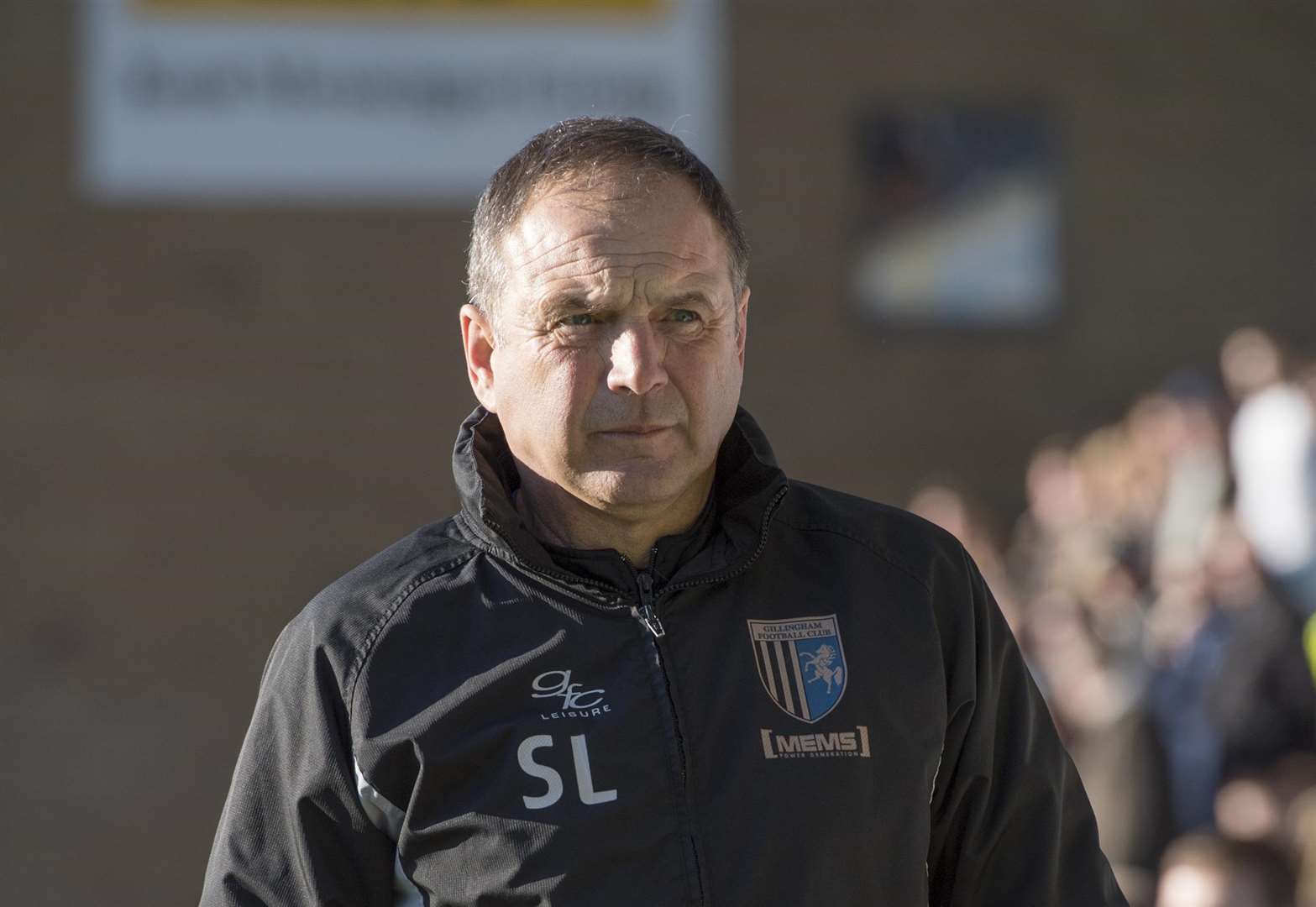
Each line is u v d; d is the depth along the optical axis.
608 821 6.81
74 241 25.64
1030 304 27.44
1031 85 27.52
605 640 7.19
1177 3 27.89
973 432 27.20
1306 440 23.39
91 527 25.72
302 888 7.08
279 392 26.03
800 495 7.93
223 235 25.91
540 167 7.31
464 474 7.52
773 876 6.79
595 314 7.13
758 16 26.75
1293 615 18.42
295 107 25.86
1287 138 28.11
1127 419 27.47
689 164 7.36
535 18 26.11
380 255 26.17
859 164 27.02
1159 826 17.69
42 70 25.52
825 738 7.05
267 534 26.03
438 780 6.93
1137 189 27.72
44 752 25.53
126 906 25.53
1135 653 18.58
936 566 7.63
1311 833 15.31
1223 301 27.86
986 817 7.43
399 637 7.21
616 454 7.15
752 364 26.73
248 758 7.39
